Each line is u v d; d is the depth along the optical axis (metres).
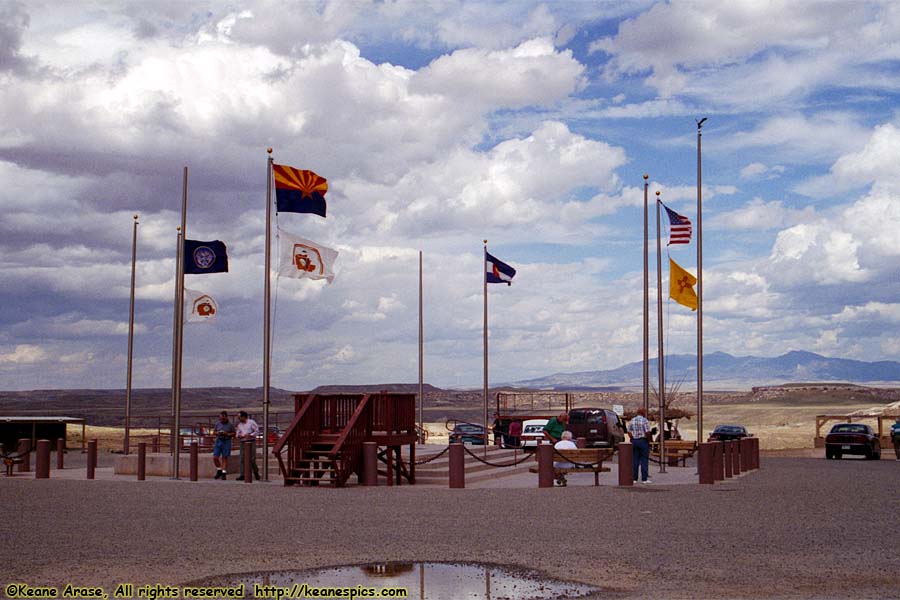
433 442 75.69
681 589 12.84
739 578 13.62
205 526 19.58
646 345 45.56
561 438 34.94
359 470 32.09
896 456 64.38
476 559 15.24
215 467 36.31
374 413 32.56
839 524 19.83
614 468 42.66
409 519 20.83
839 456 63.09
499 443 61.00
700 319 39.38
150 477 37.09
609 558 15.32
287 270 34.59
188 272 37.78
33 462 50.62
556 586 13.10
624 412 65.31
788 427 122.12
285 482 31.33
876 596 12.37
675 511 22.45
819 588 12.88
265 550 16.22
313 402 32.16
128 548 16.45
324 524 19.91
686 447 46.31
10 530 18.91
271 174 35.34
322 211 35.56
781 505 23.97
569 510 22.72
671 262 40.06
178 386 36.38
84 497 26.52
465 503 24.62
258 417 120.12
